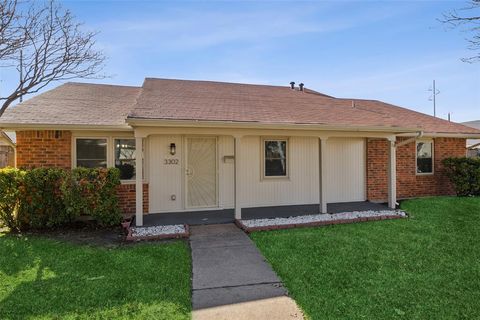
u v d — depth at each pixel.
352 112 10.09
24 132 7.77
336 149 10.53
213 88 11.41
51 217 7.09
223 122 7.12
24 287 4.04
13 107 8.22
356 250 5.41
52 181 7.04
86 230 7.02
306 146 10.23
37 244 5.86
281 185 9.97
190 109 7.89
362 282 4.19
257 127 7.39
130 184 8.54
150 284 4.12
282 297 3.82
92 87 11.09
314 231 6.66
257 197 9.73
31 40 7.12
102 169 7.20
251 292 3.96
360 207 9.46
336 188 10.55
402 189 10.87
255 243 5.93
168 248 5.60
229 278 4.39
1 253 5.34
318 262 4.89
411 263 4.82
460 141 11.70
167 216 8.37
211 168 9.29
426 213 8.23
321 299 3.73
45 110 8.27
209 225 7.43
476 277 4.31
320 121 8.20
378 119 9.34
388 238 6.09
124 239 6.29
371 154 10.69
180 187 9.02
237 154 7.66
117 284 4.11
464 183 10.69
